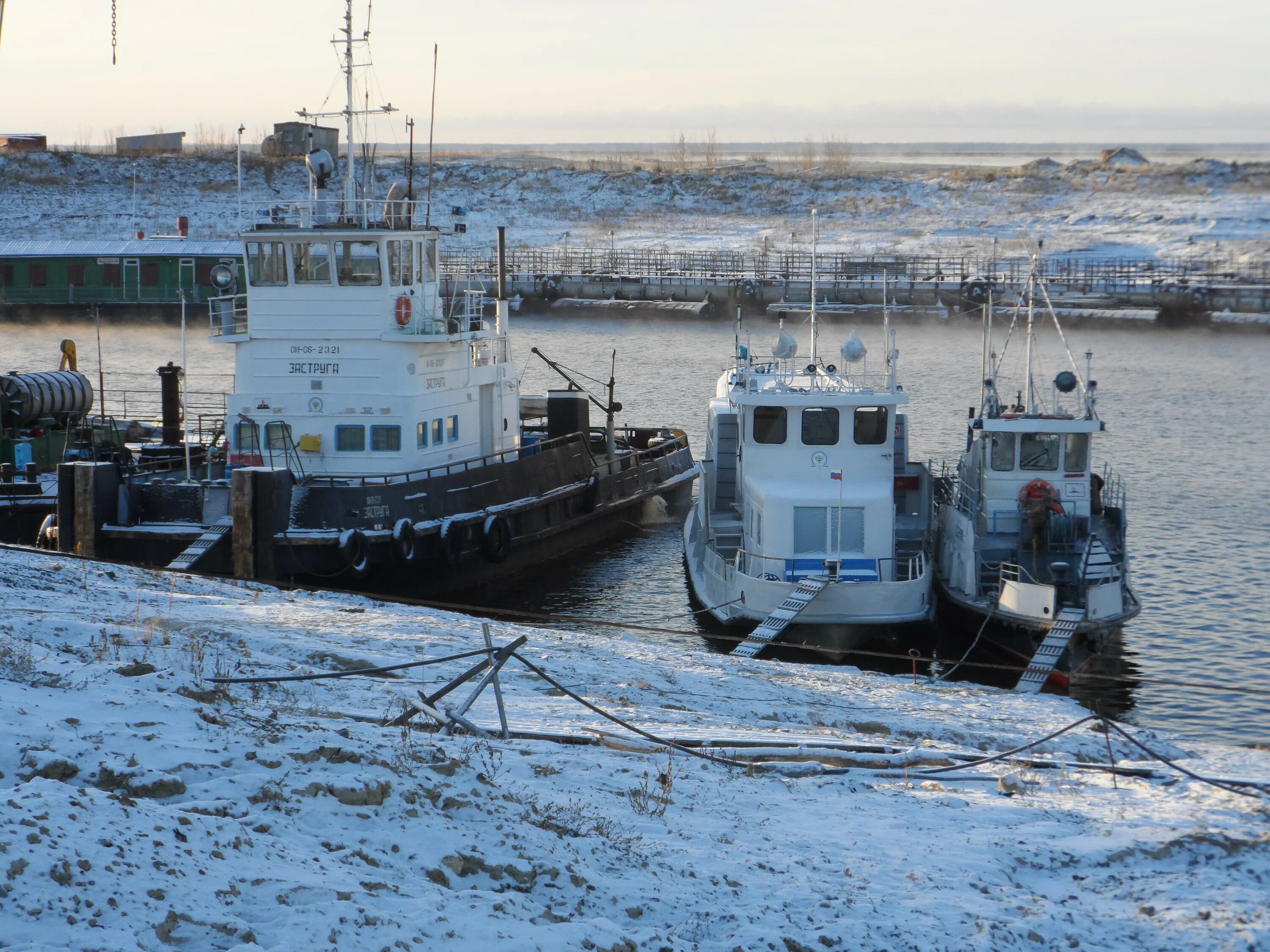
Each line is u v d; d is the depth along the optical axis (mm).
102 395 45156
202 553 27875
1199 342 85375
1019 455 29891
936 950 8461
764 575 28016
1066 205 153875
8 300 90750
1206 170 169875
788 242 137375
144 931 6781
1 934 6391
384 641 20094
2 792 7934
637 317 103250
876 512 28109
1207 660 27625
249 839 8266
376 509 29438
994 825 11977
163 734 10125
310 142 32656
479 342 35750
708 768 13727
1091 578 26594
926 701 20766
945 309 97062
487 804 10102
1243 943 8750
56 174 150625
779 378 32125
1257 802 12922
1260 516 40188
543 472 35594
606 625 24750
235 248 91562
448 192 171625
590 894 8797
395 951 7098
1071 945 8773
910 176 183000
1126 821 12062
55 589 21609
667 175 178875
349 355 31109
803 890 9461
